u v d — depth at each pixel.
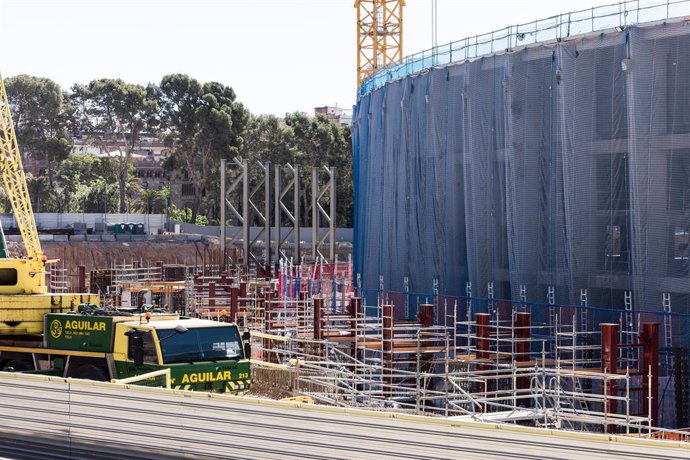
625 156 40.97
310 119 148.38
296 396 29.03
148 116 148.25
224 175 87.56
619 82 41.03
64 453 21.81
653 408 33.31
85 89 147.62
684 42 38.94
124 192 152.88
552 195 44.19
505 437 16.77
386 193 58.06
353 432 18.17
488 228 48.16
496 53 47.75
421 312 44.31
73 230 114.62
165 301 67.56
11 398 22.73
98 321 30.73
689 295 38.19
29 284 37.31
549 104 44.62
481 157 48.44
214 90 148.38
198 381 28.73
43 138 143.00
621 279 41.22
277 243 88.94
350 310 47.44
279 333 46.25
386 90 58.12
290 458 18.88
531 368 32.72
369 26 117.69
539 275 44.94
